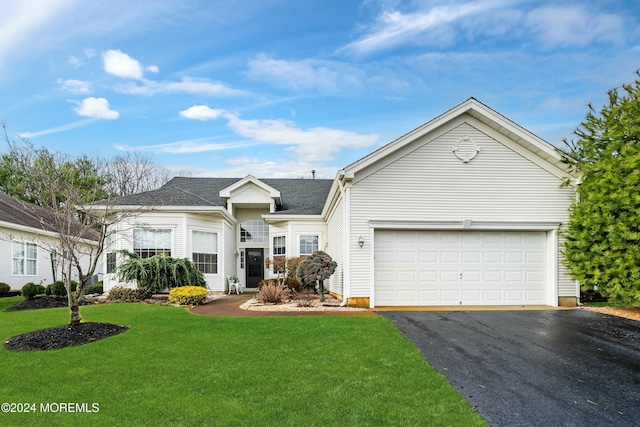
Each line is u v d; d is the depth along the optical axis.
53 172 10.36
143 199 15.55
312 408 4.41
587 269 10.59
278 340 7.08
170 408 4.35
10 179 26.98
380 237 11.65
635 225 9.66
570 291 11.66
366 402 4.58
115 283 14.99
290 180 23.59
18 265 17.25
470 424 4.14
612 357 6.39
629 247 9.69
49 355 6.09
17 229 16.98
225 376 5.30
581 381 5.39
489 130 11.85
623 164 9.84
